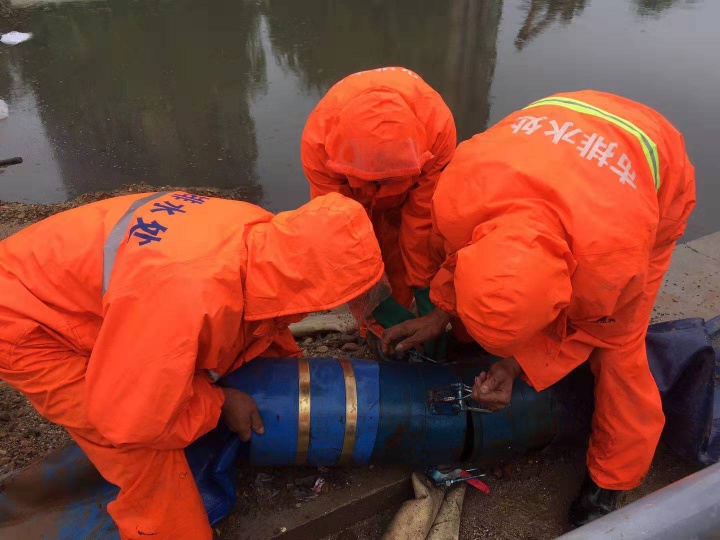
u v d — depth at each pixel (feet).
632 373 6.47
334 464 7.13
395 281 9.82
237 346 6.31
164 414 5.17
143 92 22.84
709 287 10.84
